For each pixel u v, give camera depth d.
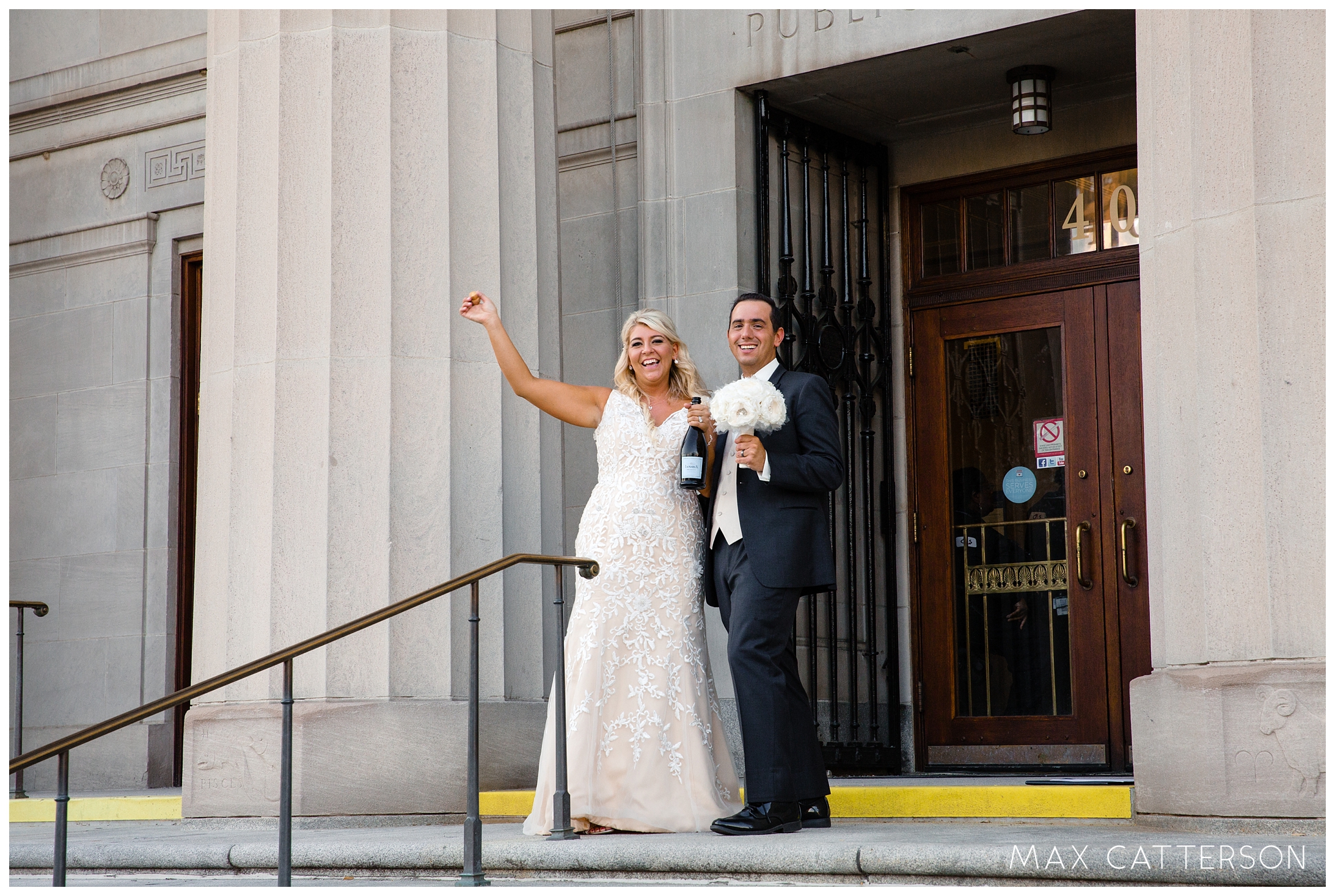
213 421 6.30
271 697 5.84
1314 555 4.23
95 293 9.01
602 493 4.98
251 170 6.26
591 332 7.73
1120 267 7.35
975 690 7.59
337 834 5.19
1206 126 4.58
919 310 7.95
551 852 4.23
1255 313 4.40
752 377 4.59
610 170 7.78
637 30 7.71
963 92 7.45
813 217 7.71
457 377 6.12
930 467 7.83
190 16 8.80
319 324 6.00
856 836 4.29
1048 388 7.55
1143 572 7.16
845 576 7.60
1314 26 4.39
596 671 4.78
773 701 4.49
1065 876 3.63
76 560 8.85
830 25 7.15
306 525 5.91
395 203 6.09
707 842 4.12
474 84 6.35
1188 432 4.59
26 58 9.31
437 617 5.91
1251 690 4.25
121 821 6.29
